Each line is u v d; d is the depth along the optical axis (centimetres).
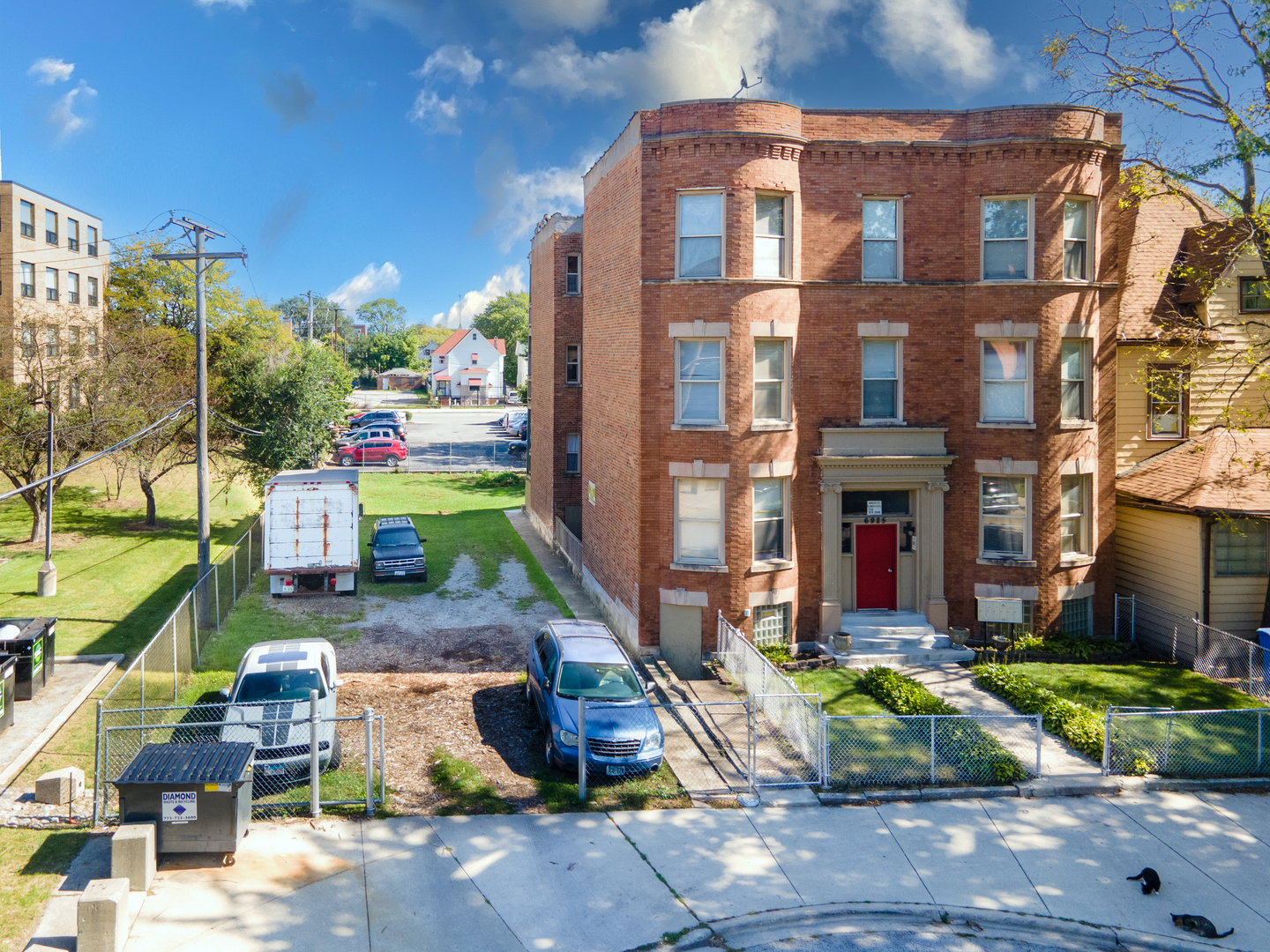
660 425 2017
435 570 2905
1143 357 2297
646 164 1977
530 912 1043
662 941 1000
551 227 3272
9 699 1486
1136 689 1841
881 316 2050
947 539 2116
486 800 1324
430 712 1711
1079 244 2092
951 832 1266
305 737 1373
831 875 1145
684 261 1991
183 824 1095
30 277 4666
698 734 1619
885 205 2061
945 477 2097
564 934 1004
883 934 1038
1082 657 2034
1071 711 1622
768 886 1116
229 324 4781
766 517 2045
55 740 1455
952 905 1084
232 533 3272
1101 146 2036
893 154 2031
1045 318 2044
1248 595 2033
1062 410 2094
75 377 2998
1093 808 1347
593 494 2584
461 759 1480
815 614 2098
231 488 4053
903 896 1104
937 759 1471
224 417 3219
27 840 1143
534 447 3734
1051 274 2036
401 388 13950
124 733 1423
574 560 2861
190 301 4725
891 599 2158
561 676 1545
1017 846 1230
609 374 2358
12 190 4494
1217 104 1933
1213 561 2022
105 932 908
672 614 2034
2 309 4134
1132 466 2325
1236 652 1902
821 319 2044
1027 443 2059
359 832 1213
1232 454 2156
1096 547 2153
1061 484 2102
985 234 2053
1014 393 2081
